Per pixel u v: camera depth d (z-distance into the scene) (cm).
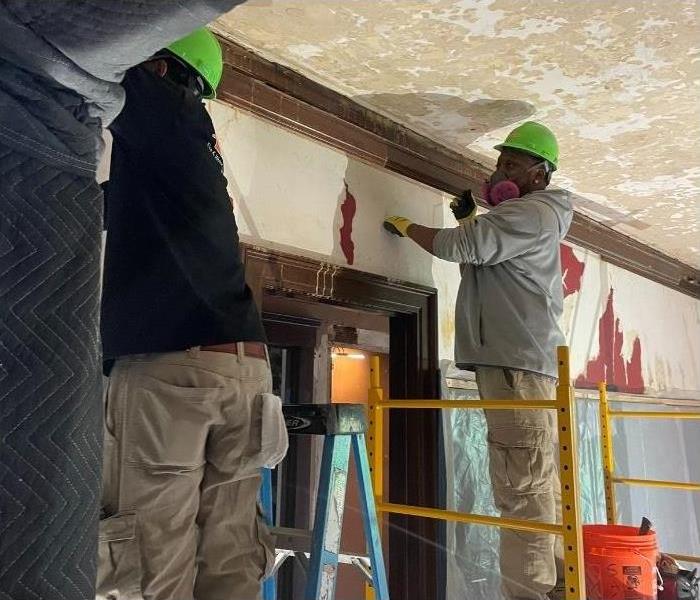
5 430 77
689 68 222
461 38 206
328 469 150
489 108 252
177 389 123
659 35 204
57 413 80
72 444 81
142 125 124
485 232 214
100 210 89
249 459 130
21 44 77
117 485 122
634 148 287
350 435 157
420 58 217
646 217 382
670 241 429
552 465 216
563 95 241
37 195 83
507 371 219
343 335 318
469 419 286
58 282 83
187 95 133
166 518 121
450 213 289
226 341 126
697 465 471
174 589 120
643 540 254
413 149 271
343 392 354
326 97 237
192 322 124
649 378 430
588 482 364
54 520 78
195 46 143
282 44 210
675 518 440
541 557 206
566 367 182
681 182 326
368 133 252
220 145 204
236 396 129
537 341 220
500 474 214
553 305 229
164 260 126
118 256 129
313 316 291
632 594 247
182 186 128
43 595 76
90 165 87
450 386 278
